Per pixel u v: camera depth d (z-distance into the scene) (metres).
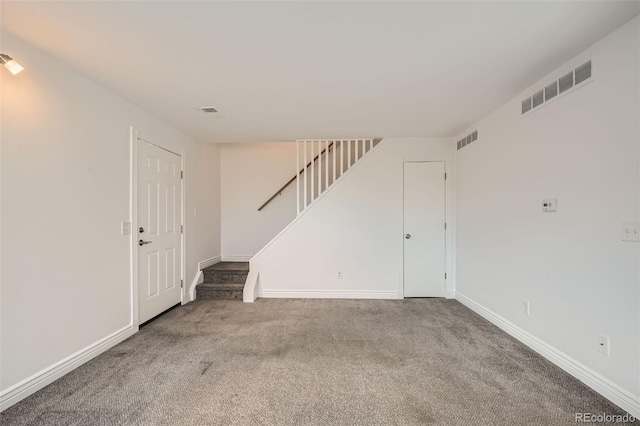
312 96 2.75
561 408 1.81
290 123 3.57
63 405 1.84
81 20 1.68
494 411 1.79
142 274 3.12
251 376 2.19
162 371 2.25
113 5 1.54
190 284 4.17
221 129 3.81
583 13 1.62
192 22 1.69
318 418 1.74
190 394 1.96
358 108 3.07
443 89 2.61
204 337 2.88
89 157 2.43
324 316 3.51
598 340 1.93
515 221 2.80
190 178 4.15
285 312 3.65
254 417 1.75
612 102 1.82
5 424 1.68
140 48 1.97
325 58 2.09
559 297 2.26
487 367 2.29
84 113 2.38
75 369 2.26
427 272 4.27
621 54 1.76
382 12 1.60
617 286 1.80
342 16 1.64
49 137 2.09
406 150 4.27
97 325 2.50
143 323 3.15
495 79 2.43
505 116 2.95
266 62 2.15
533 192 2.54
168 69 2.25
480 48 1.97
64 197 2.20
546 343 2.41
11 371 1.83
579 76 2.05
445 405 1.85
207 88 2.58
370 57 2.08
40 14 1.62
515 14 1.62
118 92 2.67
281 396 1.95
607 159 1.85
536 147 2.50
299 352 2.57
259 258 4.38
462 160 3.96
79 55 2.06
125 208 2.85
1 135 1.80
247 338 2.87
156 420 1.72
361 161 4.30
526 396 1.93
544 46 1.95
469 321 3.30
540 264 2.46
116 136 2.73
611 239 1.83
